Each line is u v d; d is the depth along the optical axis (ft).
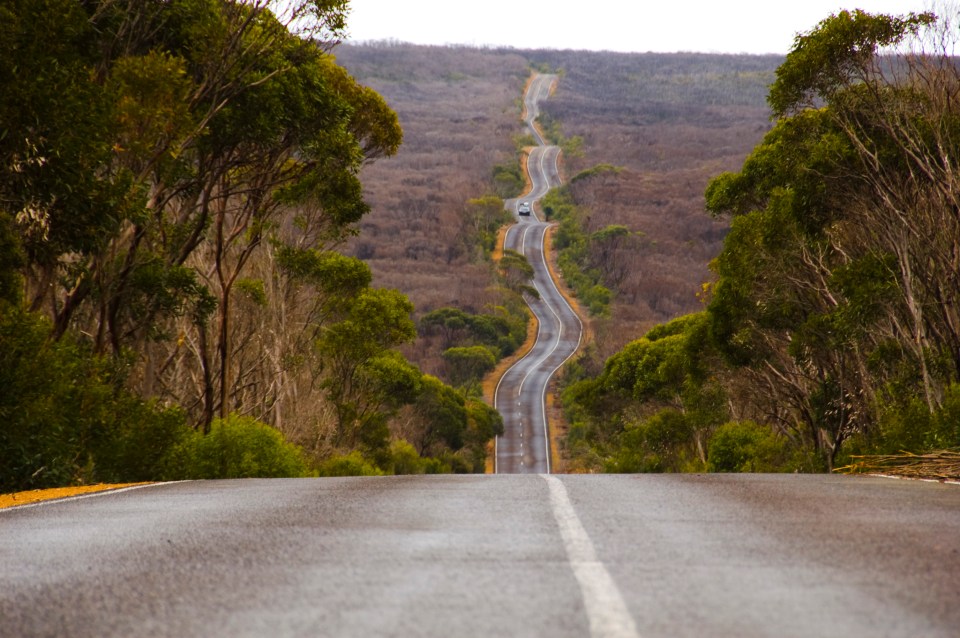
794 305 265.13
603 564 43.52
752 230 257.14
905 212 203.10
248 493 84.33
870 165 211.20
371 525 58.34
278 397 297.53
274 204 260.62
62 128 131.44
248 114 206.90
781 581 39.52
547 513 62.39
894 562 43.86
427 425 615.16
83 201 138.82
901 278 209.97
